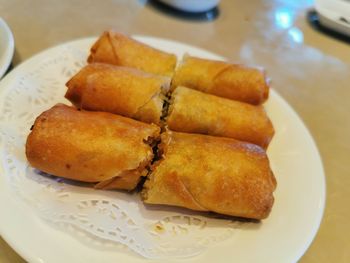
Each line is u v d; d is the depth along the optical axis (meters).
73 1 0.26
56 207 0.13
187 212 0.14
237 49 0.26
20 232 0.11
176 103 0.16
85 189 0.14
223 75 0.18
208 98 0.17
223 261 0.12
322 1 0.31
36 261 0.11
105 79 0.16
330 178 0.18
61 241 0.12
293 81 0.25
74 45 0.19
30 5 0.24
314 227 0.14
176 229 0.13
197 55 0.21
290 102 0.23
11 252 0.12
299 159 0.17
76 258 0.11
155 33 0.25
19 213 0.12
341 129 0.22
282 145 0.17
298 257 0.13
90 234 0.12
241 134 0.16
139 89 0.16
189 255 0.12
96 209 0.13
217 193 0.13
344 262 0.15
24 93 0.16
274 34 0.29
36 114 0.16
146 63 0.18
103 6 0.26
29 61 0.17
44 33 0.22
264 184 0.14
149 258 0.12
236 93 0.18
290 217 0.14
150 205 0.14
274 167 0.16
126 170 0.13
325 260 0.15
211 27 0.28
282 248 0.13
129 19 0.26
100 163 0.13
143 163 0.13
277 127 0.18
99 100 0.16
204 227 0.13
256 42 0.27
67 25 0.24
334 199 0.17
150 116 0.16
